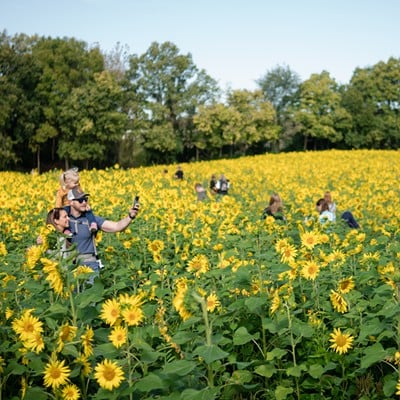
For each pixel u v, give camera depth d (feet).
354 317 13.80
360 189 65.62
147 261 21.84
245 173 102.12
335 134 238.68
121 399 10.83
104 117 169.27
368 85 246.88
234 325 13.64
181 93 219.41
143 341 10.77
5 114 158.30
